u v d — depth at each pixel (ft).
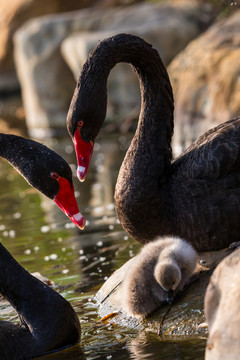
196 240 24.80
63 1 98.84
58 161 23.95
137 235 25.99
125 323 23.65
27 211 45.11
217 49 57.57
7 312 26.91
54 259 32.45
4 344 22.00
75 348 22.35
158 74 26.94
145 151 25.95
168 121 26.76
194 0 79.51
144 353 20.31
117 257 31.22
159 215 25.18
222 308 17.21
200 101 56.18
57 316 22.67
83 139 25.99
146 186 25.25
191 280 23.95
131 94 72.54
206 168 24.43
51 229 38.91
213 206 24.21
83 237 35.83
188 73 58.49
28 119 85.05
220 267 18.15
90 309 25.67
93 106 25.90
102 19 80.59
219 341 16.76
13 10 102.68
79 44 73.31
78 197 46.11
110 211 40.83
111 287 26.37
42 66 81.51
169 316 22.61
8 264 23.26
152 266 23.43
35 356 22.15
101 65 26.18
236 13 63.41
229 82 54.13
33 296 22.93
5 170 64.80
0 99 104.58
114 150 63.21
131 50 26.76
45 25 82.33
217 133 25.21
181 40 72.59
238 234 24.34
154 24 73.31
